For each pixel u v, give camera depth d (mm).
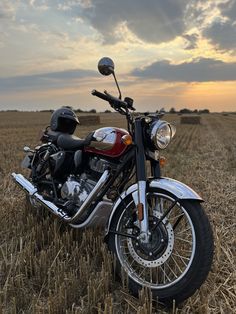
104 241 3664
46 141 5078
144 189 3336
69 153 4316
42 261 3678
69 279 3352
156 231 3262
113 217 3596
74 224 3953
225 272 3783
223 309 3166
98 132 3893
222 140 21141
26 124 34656
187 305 3121
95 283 3291
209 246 3033
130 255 3725
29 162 5223
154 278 3461
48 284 3363
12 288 3307
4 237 4566
